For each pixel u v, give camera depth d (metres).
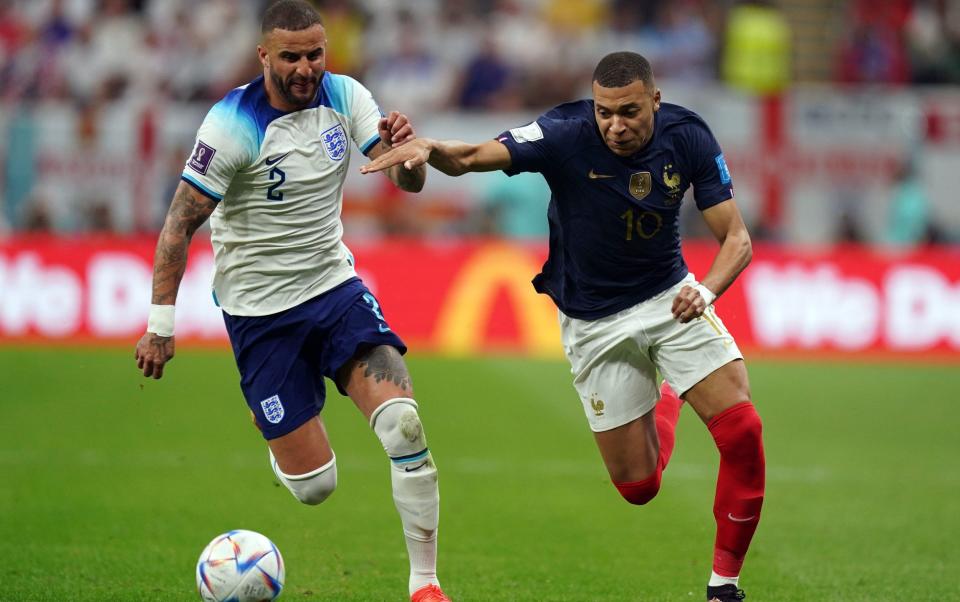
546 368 51.38
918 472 33.94
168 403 42.53
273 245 19.47
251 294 19.78
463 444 37.22
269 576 18.14
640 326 20.20
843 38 75.31
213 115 18.88
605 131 18.75
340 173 19.67
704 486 31.67
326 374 19.78
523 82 69.56
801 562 24.00
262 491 30.23
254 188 19.20
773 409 43.91
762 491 19.22
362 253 55.56
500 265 55.59
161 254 18.80
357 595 21.11
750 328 54.06
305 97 18.77
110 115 56.03
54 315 54.16
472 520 27.64
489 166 19.16
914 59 74.19
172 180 56.31
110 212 56.28
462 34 72.38
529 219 56.50
